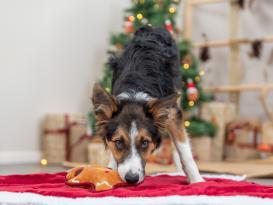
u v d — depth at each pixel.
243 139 2.63
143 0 2.61
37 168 2.22
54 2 2.69
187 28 2.97
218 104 2.64
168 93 1.48
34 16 2.60
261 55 2.82
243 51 2.94
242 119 2.68
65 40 2.73
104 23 2.92
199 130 2.51
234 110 2.74
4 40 2.48
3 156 2.47
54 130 2.54
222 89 2.80
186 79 2.45
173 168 2.16
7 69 2.49
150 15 2.59
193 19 3.11
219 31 3.04
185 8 2.99
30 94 2.58
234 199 1.12
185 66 2.44
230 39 2.85
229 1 2.90
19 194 1.17
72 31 2.77
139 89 1.40
